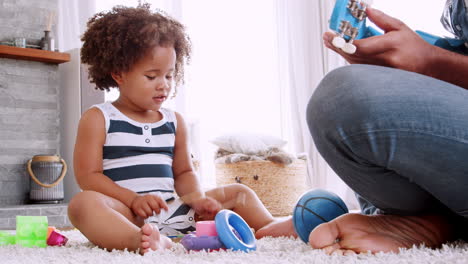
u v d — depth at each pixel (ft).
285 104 14.48
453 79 3.32
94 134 4.90
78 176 4.84
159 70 5.08
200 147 13.05
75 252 3.67
